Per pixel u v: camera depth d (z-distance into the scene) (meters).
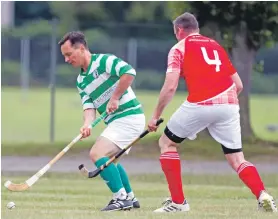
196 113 24.98
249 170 25.48
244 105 52.31
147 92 106.81
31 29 110.19
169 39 112.38
